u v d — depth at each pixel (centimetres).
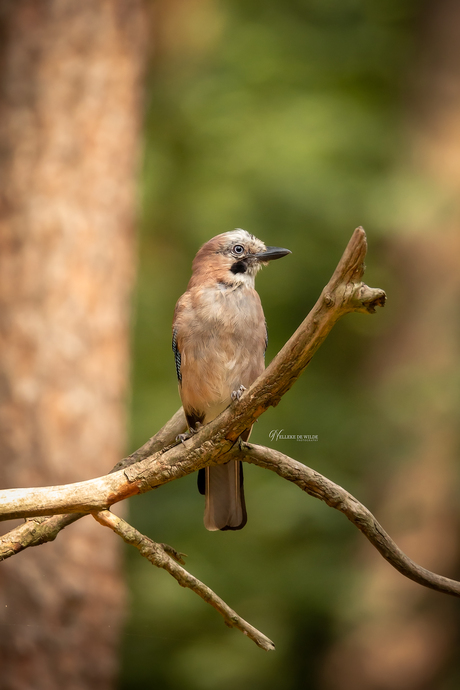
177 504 1300
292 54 1521
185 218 1448
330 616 1259
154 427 1336
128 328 1038
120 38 1034
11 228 971
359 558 1310
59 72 998
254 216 1387
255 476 1321
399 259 1509
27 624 902
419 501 1280
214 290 655
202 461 452
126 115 1038
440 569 1294
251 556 1283
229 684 1268
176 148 1498
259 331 656
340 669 1296
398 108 1537
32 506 437
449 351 1349
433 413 1250
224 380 646
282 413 1375
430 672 1293
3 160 982
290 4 1559
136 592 1262
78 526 934
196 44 1549
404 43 1570
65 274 972
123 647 1253
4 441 934
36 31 998
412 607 1296
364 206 1379
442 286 1445
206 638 1274
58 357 956
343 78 1524
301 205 1371
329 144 1420
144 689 1259
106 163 1011
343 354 1507
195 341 646
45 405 945
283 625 1272
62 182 985
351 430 1338
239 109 1479
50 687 902
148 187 1444
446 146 1494
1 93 991
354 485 1305
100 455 965
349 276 404
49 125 988
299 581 1259
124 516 977
